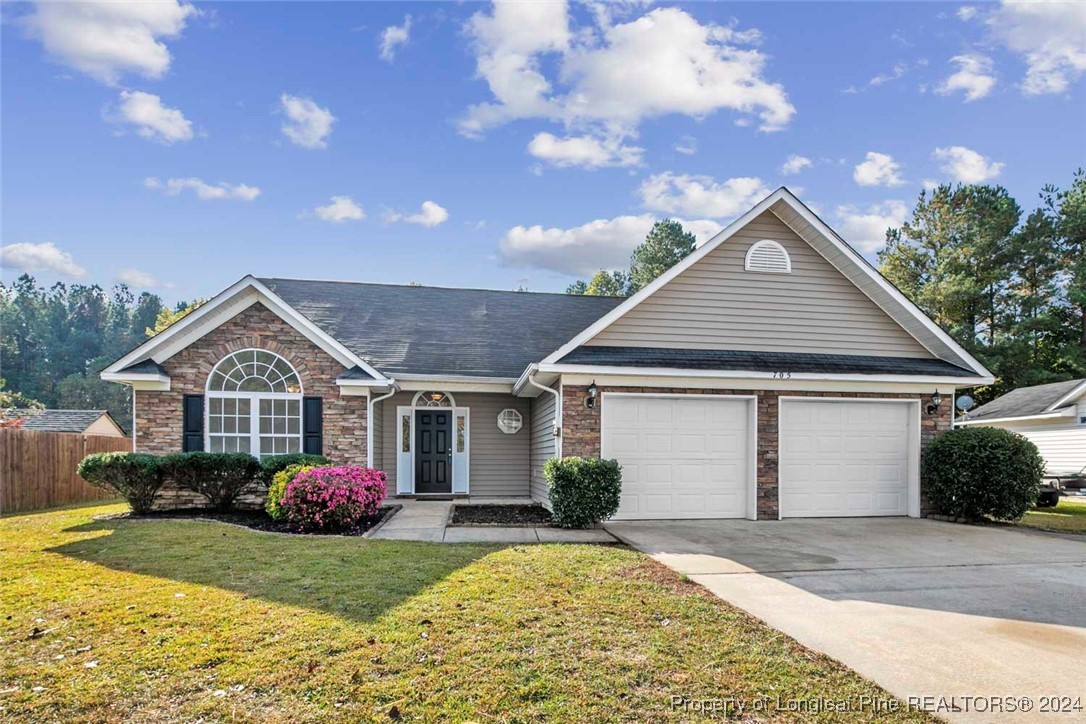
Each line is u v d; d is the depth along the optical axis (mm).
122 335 85562
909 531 10086
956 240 32562
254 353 12422
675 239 49875
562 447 10703
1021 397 23844
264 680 3844
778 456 11328
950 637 4863
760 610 5492
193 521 10031
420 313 16719
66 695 3652
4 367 72062
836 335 12297
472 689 3756
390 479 14883
